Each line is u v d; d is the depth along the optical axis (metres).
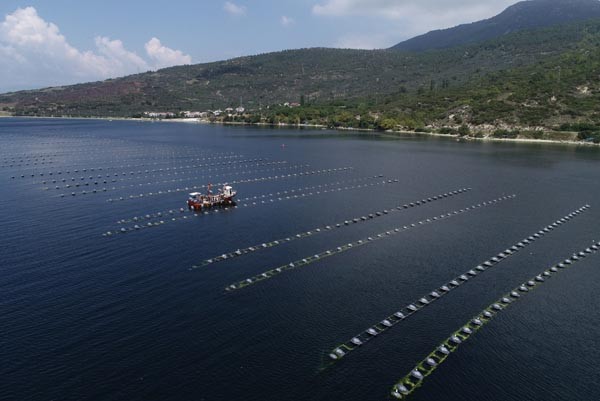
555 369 55.12
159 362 55.28
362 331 62.16
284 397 49.88
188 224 107.25
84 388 50.91
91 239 95.75
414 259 87.12
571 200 132.88
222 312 66.56
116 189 145.00
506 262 86.19
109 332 61.19
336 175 171.38
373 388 51.44
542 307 69.25
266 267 82.50
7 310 66.38
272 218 113.12
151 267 81.62
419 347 58.91
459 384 52.31
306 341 59.78
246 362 55.44
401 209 123.25
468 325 64.12
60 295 71.00
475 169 184.62
